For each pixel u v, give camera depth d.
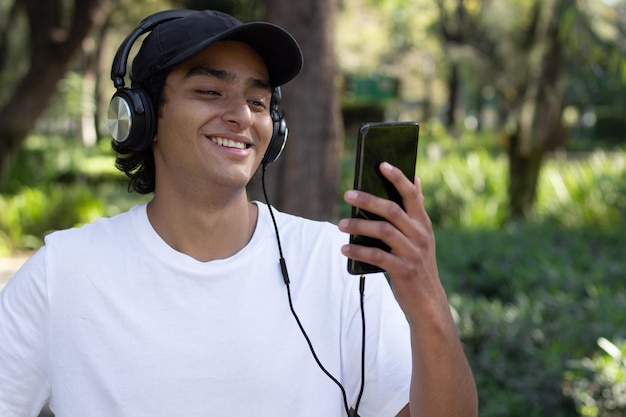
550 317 5.10
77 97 22.72
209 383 1.52
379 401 1.62
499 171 12.49
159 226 1.61
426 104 31.84
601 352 4.40
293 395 1.56
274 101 1.75
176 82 1.56
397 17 27.22
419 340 1.41
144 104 1.59
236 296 1.56
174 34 1.56
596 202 10.27
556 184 11.22
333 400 1.59
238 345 1.54
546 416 4.00
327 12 5.55
